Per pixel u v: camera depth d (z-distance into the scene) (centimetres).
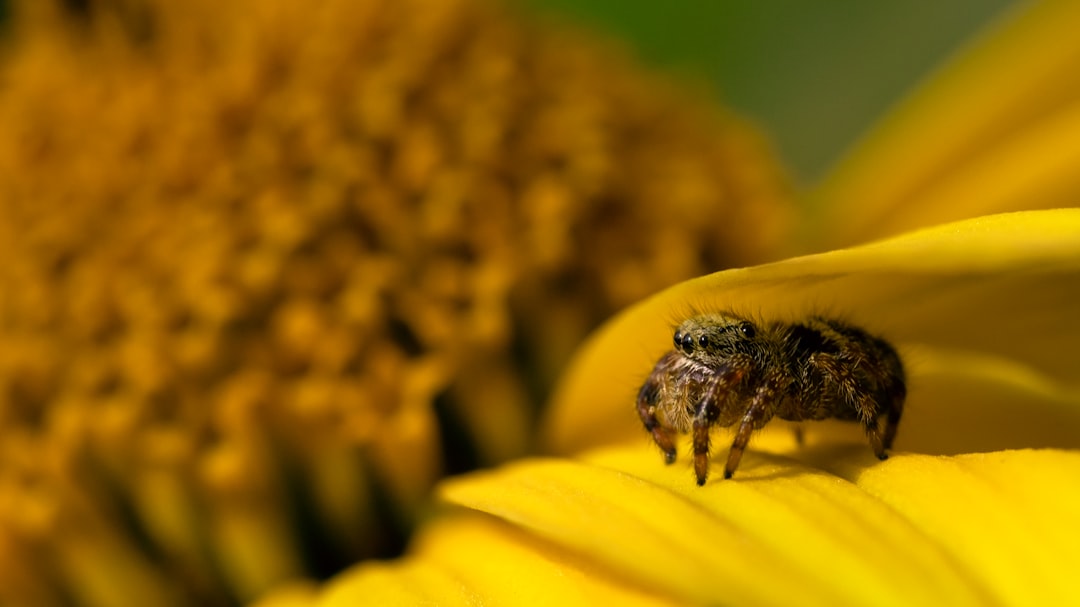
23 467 8
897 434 7
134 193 8
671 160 8
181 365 8
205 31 8
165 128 8
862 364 6
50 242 8
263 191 8
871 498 6
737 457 6
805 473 6
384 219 8
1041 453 6
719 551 6
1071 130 9
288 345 8
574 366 7
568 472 6
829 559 6
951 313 7
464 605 6
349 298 8
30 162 8
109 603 8
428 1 8
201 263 8
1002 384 7
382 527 8
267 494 7
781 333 6
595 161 8
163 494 7
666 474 6
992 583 6
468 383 8
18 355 8
